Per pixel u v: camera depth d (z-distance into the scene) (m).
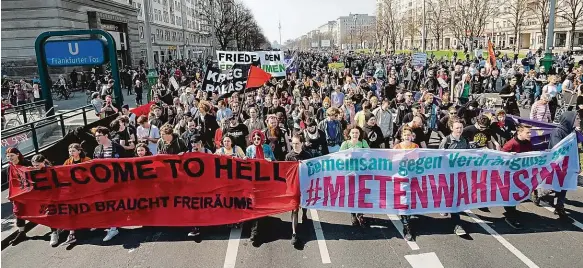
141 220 6.39
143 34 63.09
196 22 100.62
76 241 6.43
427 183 6.34
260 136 6.90
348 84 16.67
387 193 6.35
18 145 9.89
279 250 6.00
